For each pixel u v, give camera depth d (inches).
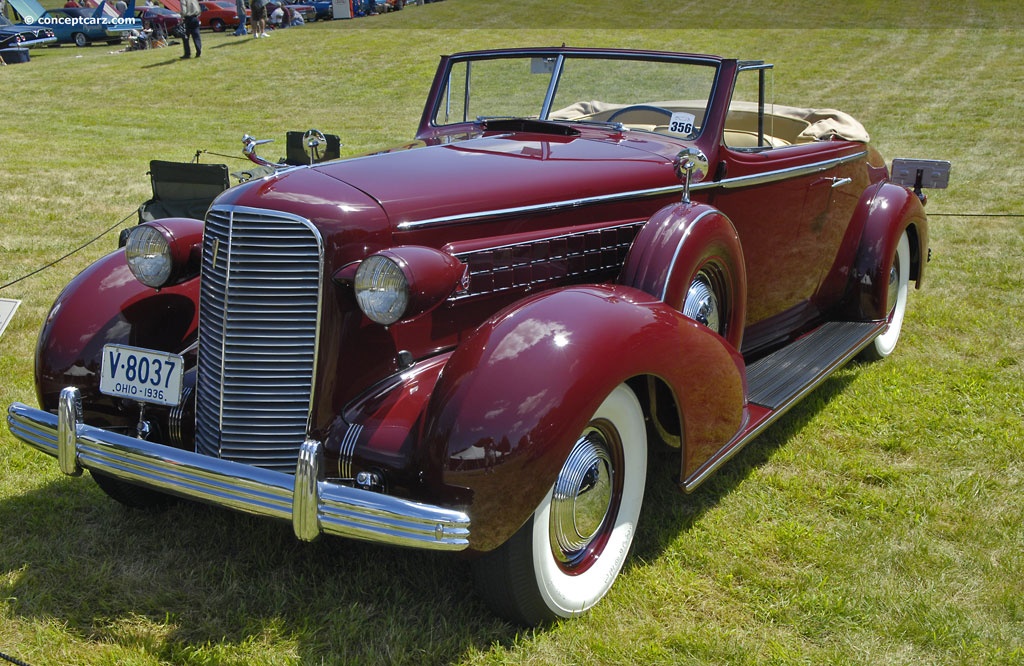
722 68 145.4
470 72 164.4
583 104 158.7
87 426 104.3
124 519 128.1
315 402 102.7
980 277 252.4
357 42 981.2
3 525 125.3
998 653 99.6
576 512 104.0
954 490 136.5
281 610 107.0
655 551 121.2
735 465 146.8
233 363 104.0
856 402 171.0
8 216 314.5
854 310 184.4
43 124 587.8
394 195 108.0
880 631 103.8
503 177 119.1
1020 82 707.4
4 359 185.6
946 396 173.0
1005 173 415.2
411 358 109.3
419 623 104.0
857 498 135.1
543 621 104.4
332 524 89.6
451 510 88.8
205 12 1248.8
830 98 671.8
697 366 110.2
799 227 168.2
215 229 105.2
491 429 90.7
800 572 115.2
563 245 122.9
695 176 132.3
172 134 554.3
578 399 93.7
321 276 100.7
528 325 98.1
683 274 118.8
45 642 100.7
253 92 746.2
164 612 106.9
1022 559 118.3
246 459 105.2
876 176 200.4
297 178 109.4
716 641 101.8
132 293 123.3
